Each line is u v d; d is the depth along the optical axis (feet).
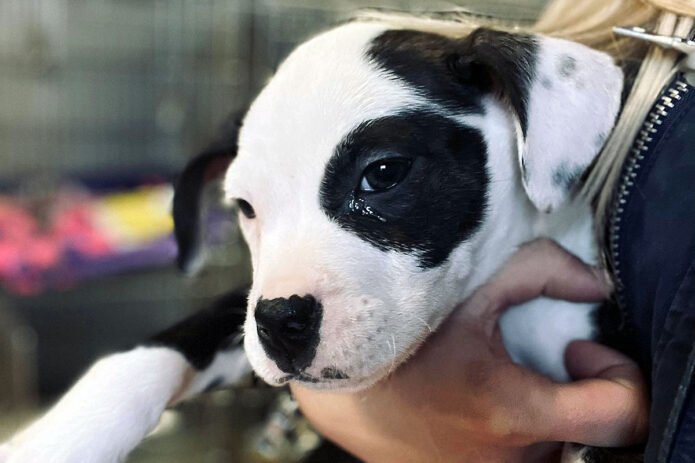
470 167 1.12
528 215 1.20
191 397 1.31
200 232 1.44
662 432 0.96
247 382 1.34
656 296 1.03
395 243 1.08
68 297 2.57
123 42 2.67
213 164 1.40
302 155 1.08
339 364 1.03
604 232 1.17
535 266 1.20
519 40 1.12
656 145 1.07
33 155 2.71
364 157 1.07
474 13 1.38
